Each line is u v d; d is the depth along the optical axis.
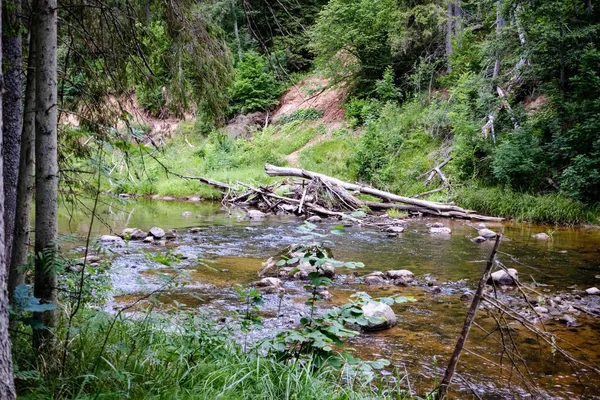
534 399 4.53
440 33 26.70
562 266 10.16
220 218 17.45
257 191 20.53
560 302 7.57
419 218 17.75
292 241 12.82
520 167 17.38
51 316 3.52
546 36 17.53
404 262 10.56
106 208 19.66
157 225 15.52
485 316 6.98
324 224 16.06
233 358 4.12
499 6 19.92
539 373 5.10
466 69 23.11
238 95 31.09
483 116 20.84
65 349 3.36
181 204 21.94
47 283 3.48
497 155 18.02
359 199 19.70
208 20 6.17
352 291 8.22
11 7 3.93
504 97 20.09
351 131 25.86
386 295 7.97
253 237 13.43
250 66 31.02
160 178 25.36
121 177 5.38
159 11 5.93
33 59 3.78
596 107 16.47
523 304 7.50
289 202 19.27
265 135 27.58
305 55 32.31
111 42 5.56
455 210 17.88
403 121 24.02
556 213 16.30
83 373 3.32
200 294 7.71
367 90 27.75
